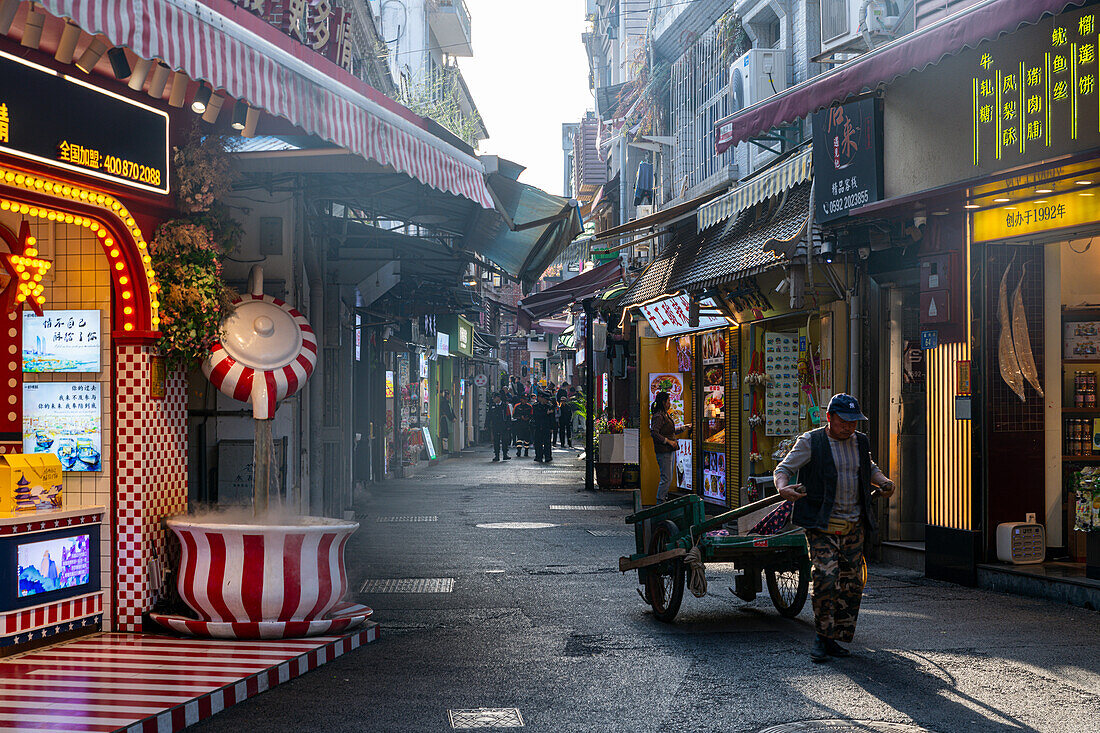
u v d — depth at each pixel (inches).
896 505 468.4
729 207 526.3
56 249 309.6
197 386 396.8
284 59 258.1
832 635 278.5
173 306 313.7
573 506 725.3
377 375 932.0
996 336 397.7
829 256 473.7
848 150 436.5
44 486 291.7
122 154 292.2
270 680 255.9
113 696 232.4
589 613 350.0
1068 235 368.8
